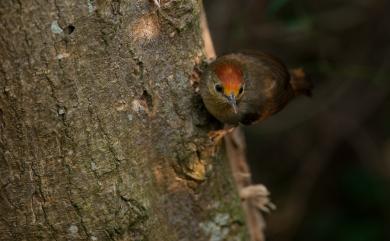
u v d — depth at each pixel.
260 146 18.06
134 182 9.23
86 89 8.59
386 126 17.64
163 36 9.42
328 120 17.41
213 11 16.06
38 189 8.73
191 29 9.72
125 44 8.93
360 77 16.53
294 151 17.88
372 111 17.38
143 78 9.29
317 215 17.22
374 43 16.81
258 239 12.91
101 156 8.87
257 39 16.09
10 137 8.47
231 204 10.80
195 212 10.39
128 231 9.32
